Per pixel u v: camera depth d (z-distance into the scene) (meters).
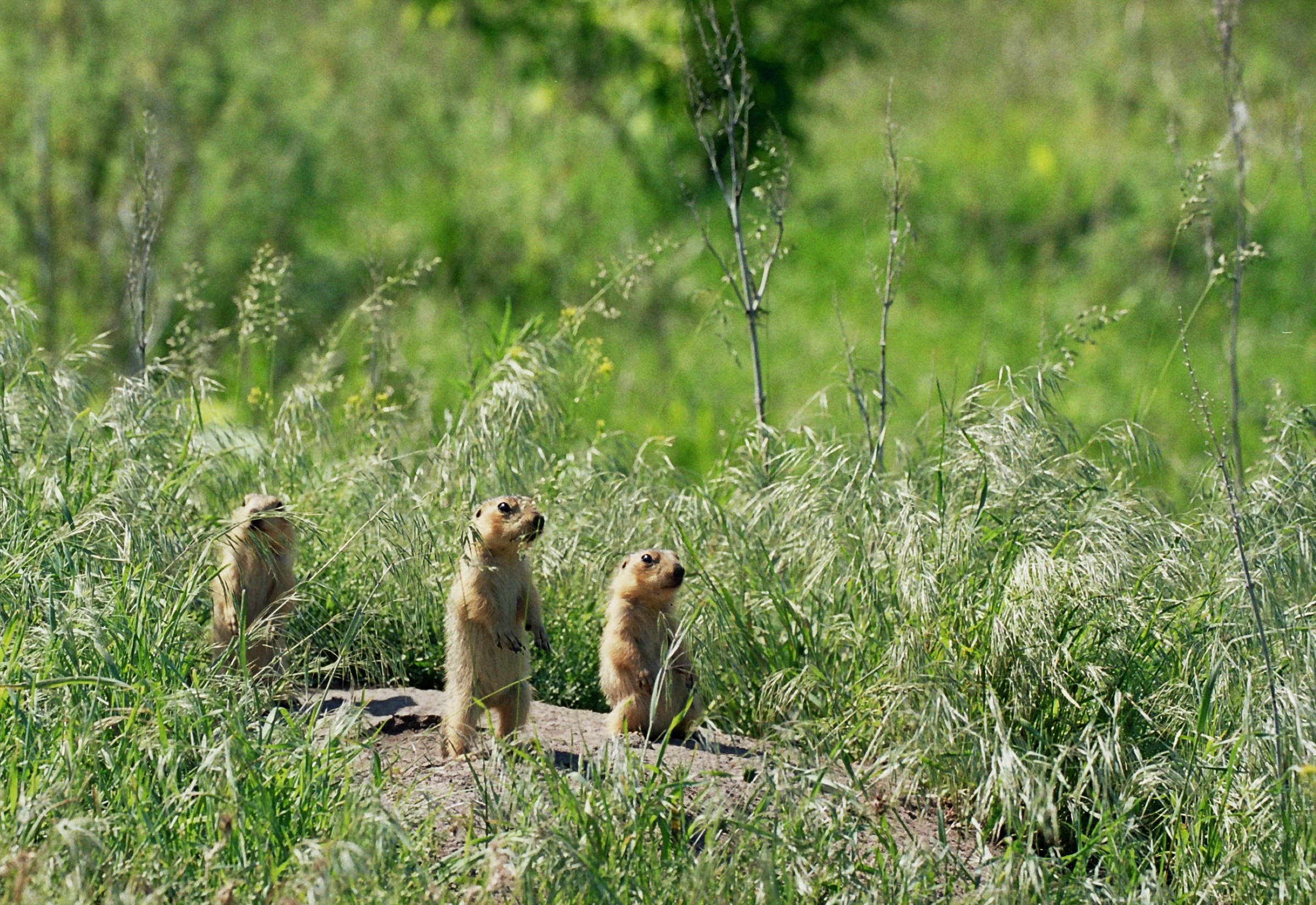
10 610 8.39
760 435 11.85
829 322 22.34
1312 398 19.02
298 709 9.52
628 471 12.16
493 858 6.70
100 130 22.30
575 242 23.53
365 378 15.88
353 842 6.62
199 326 19.77
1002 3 37.09
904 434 16.61
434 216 23.47
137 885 6.43
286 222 22.94
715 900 6.88
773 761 7.84
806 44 24.41
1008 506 9.70
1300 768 7.48
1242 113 10.46
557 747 9.13
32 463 10.01
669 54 23.36
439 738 9.09
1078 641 8.79
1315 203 23.73
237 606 9.68
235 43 27.06
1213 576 9.44
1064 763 8.59
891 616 9.34
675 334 21.36
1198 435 17.95
